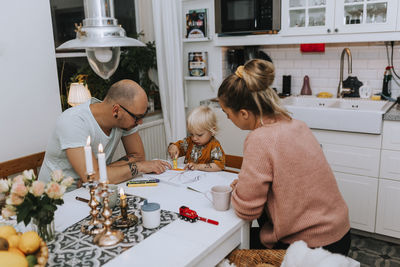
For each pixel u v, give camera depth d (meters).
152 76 3.55
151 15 3.48
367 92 2.81
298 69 3.15
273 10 2.77
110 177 1.64
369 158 2.39
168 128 3.33
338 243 1.21
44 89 2.32
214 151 1.92
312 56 3.05
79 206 1.42
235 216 1.29
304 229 1.19
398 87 2.75
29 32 2.19
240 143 2.99
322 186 1.19
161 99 3.26
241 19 2.93
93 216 1.21
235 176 1.72
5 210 1.05
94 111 1.64
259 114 1.23
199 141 1.93
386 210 2.40
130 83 1.59
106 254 1.05
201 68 3.38
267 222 1.38
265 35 2.92
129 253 1.06
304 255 1.04
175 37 3.16
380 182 2.39
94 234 1.17
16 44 2.13
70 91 2.40
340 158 2.51
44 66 2.30
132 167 1.71
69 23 2.91
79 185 1.73
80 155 1.58
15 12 2.11
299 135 1.19
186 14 3.32
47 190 1.04
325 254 1.02
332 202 1.21
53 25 2.79
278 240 1.27
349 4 2.50
